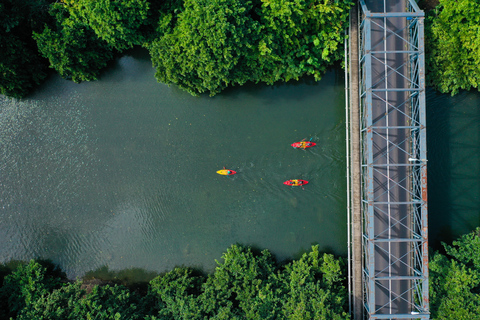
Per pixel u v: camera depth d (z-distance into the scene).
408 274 25.23
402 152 25.27
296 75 26.97
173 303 24.05
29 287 26.08
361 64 25.94
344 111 28.61
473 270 24.02
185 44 22.75
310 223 28.95
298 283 24.70
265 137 29.11
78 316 22.69
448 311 22.69
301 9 23.28
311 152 28.97
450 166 28.28
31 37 26.45
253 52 24.36
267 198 29.14
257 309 23.53
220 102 29.16
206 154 29.30
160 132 29.52
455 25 24.34
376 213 25.55
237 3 21.84
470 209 28.12
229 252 26.98
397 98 25.27
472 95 28.02
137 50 29.19
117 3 22.31
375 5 25.50
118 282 29.53
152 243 29.53
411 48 23.75
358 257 26.23
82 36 24.89
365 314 26.11
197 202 29.31
